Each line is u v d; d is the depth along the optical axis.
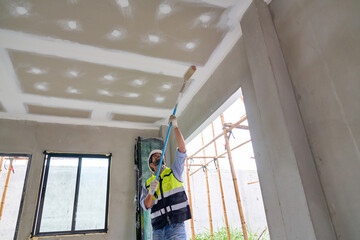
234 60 2.55
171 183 2.05
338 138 1.48
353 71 1.42
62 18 2.14
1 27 2.18
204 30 2.40
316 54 1.67
